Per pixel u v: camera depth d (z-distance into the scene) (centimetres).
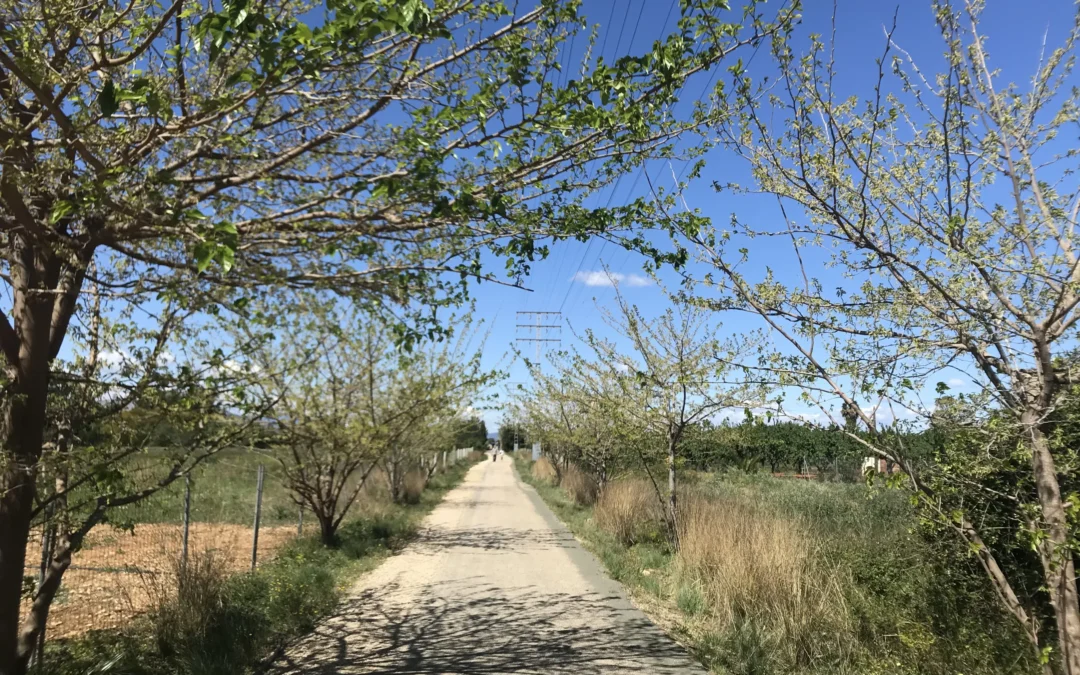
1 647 336
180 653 510
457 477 3122
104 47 289
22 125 319
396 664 523
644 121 333
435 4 298
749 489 1327
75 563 872
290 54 249
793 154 394
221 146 305
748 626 559
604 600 738
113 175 267
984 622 514
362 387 995
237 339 515
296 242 339
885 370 378
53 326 372
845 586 607
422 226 349
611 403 1004
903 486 403
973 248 339
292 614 639
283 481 1029
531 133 327
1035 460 345
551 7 304
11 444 341
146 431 400
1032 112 344
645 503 1177
